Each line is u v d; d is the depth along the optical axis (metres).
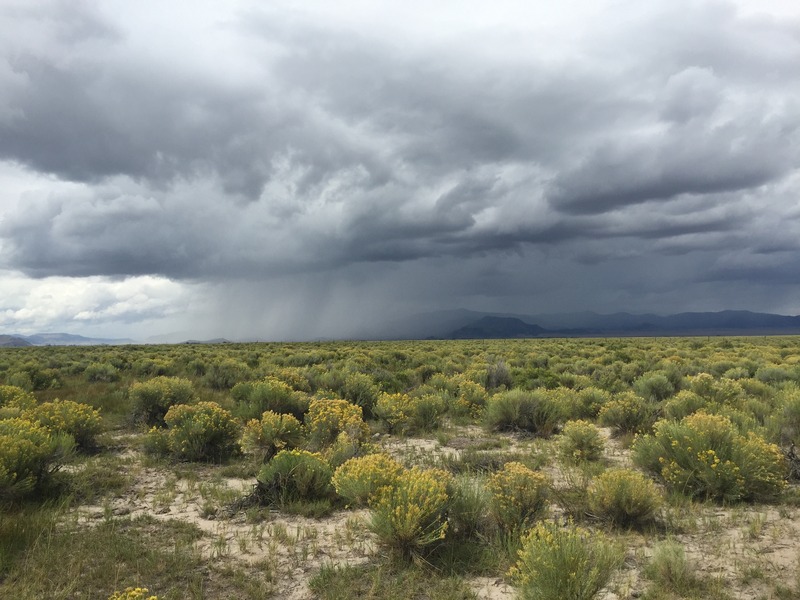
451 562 5.86
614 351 40.78
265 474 8.16
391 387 20.92
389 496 6.42
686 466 8.35
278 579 5.55
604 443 10.73
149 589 5.28
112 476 9.43
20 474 8.02
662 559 5.32
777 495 7.91
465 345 64.12
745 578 5.21
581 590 4.48
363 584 5.38
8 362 30.25
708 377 15.16
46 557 5.77
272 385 14.38
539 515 6.65
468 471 9.11
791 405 10.88
